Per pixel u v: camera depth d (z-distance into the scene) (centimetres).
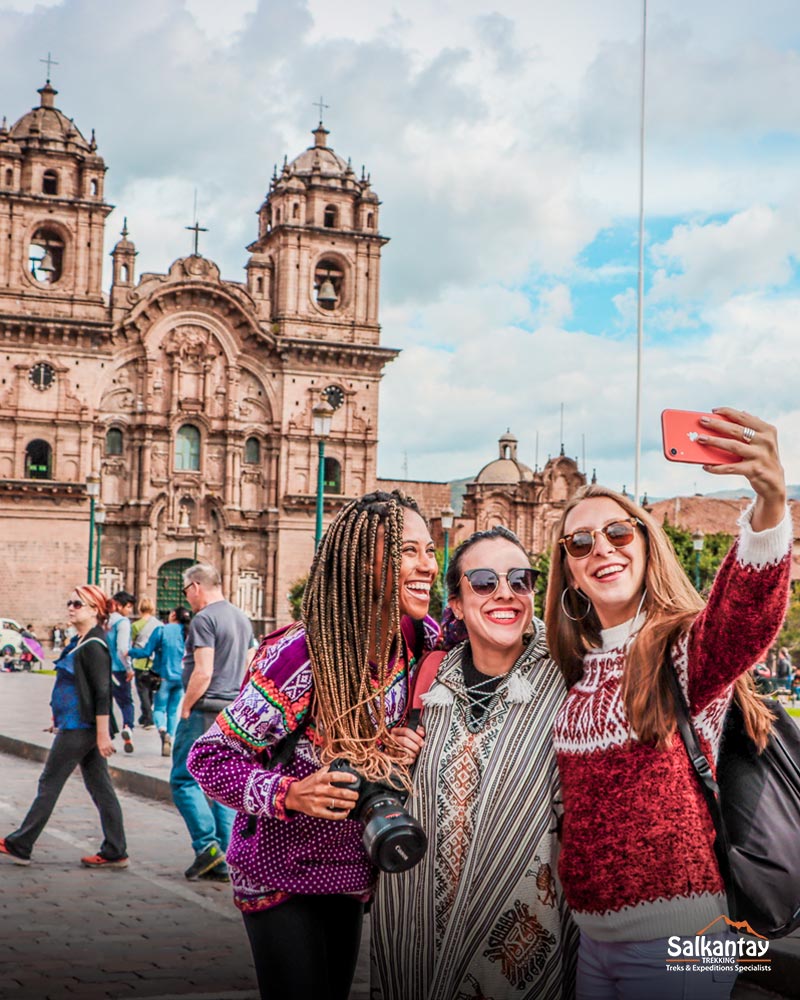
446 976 484
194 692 1151
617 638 473
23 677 4962
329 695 469
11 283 7988
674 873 436
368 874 484
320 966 473
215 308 8412
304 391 8644
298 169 9012
